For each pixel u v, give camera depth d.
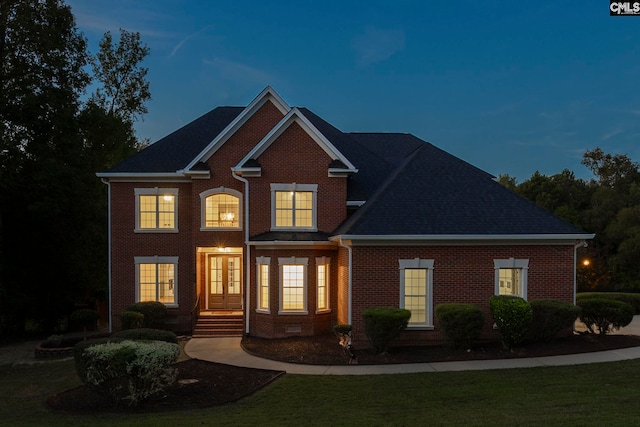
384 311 15.98
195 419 10.09
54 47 25.11
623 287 43.72
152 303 22.12
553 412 9.58
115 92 37.94
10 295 25.39
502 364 14.33
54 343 20.03
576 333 18.33
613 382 11.91
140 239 23.25
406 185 19.41
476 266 17.66
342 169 20.81
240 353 17.22
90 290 31.67
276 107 22.70
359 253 17.45
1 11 23.81
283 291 20.11
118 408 11.41
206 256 23.84
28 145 25.23
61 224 26.94
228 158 22.56
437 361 15.02
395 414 10.05
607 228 48.06
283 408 10.88
